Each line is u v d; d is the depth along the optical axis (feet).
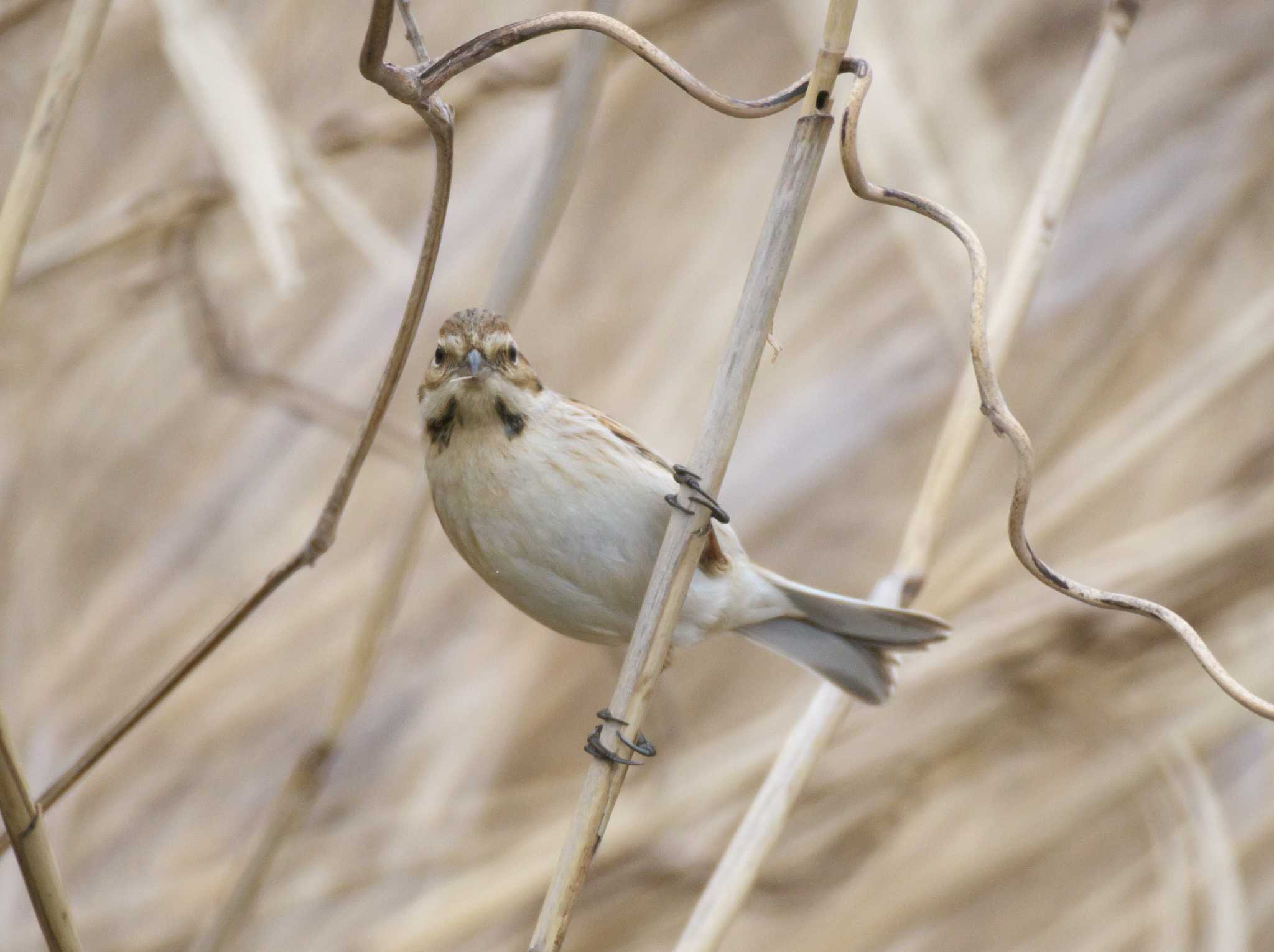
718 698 36.81
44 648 34.32
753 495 36.47
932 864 30.89
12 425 34.35
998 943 32.19
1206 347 31.68
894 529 36.35
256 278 34.17
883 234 35.24
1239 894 27.35
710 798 30.19
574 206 35.22
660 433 31.17
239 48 20.89
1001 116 34.65
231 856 32.96
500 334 20.93
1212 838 28.45
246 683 34.83
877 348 35.88
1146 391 32.27
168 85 34.24
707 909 18.45
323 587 35.47
